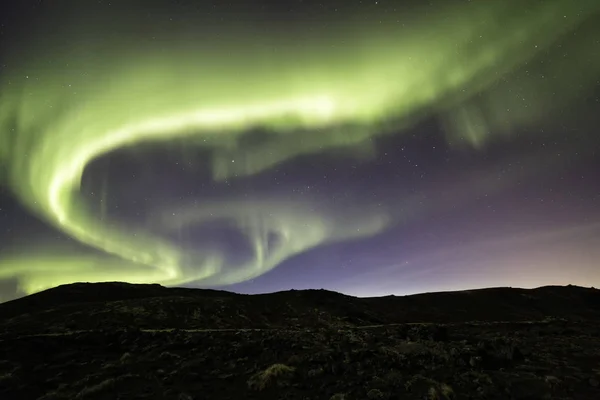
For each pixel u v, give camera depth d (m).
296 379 13.09
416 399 11.19
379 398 11.22
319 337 20.44
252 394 11.95
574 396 11.69
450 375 13.48
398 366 14.47
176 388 12.48
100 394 11.85
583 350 18.80
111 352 17.52
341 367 14.15
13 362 15.13
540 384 12.70
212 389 12.43
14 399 11.73
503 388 12.21
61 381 13.47
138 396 11.72
